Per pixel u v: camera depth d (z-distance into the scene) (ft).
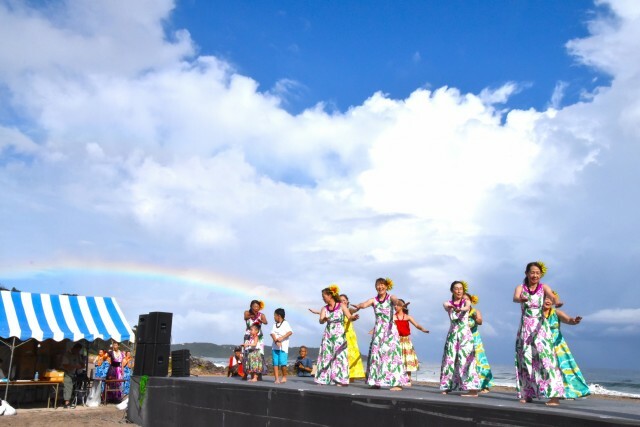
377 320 34.96
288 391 32.32
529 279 26.76
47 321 58.08
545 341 25.84
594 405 25.52
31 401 64.59
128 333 61.62
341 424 28.89
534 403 26.05
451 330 32.68
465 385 31.27
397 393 30.63
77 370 63.05
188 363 50.52
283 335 41.27
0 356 62.75
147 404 47.93
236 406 36.32
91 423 50.19
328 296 38.45
